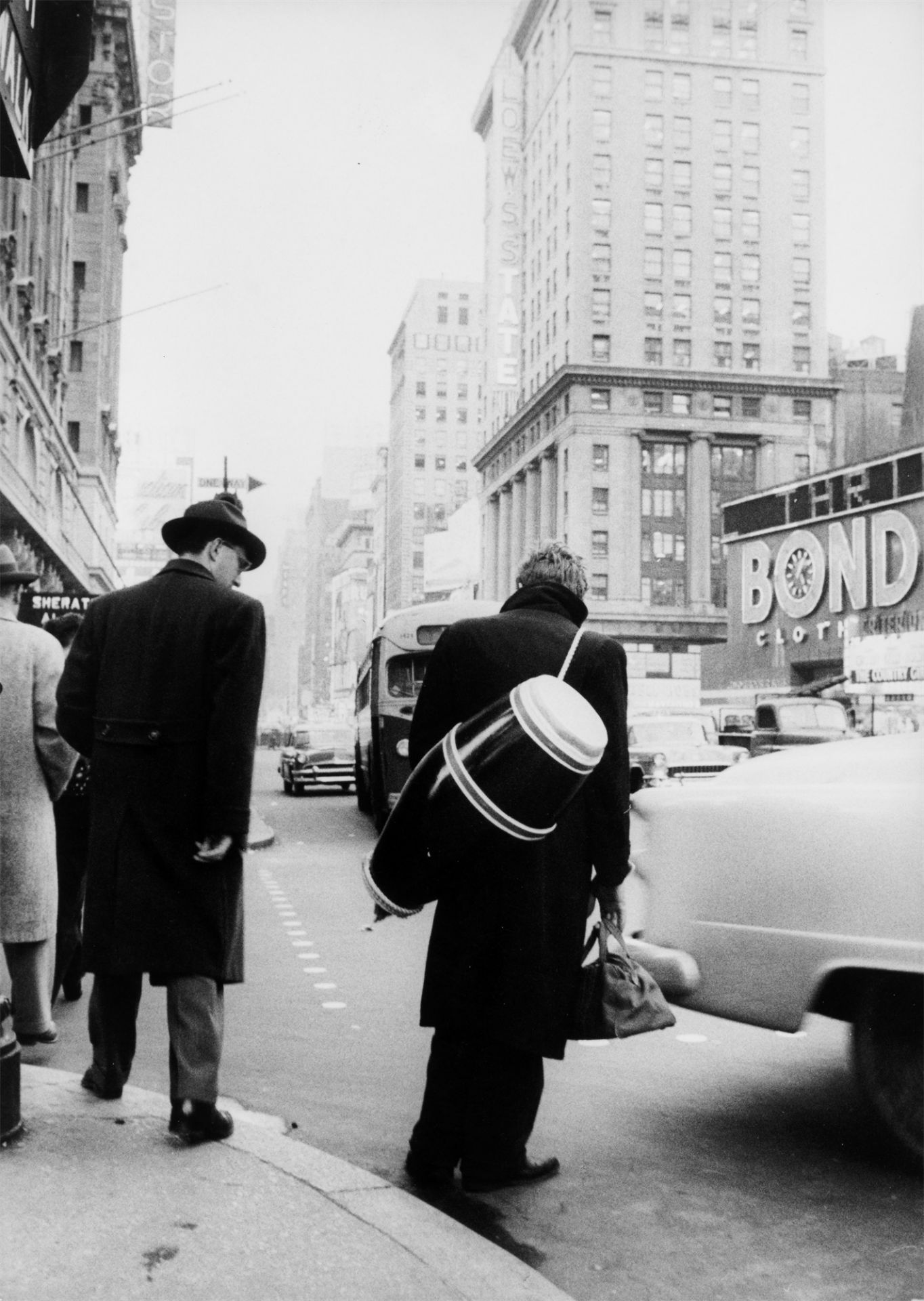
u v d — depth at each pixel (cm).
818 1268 319
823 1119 443
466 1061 366
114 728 368
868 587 5188
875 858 375
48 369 4312
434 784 329
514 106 10225
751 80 8950
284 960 796
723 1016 414
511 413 10356
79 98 5806
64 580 5078
